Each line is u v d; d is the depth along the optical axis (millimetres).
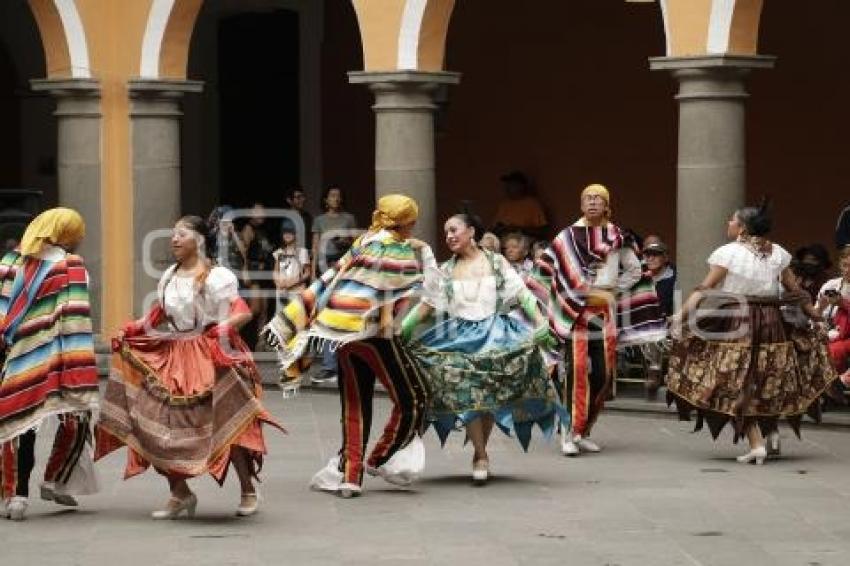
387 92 18625
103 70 20203
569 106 22578
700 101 16781
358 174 24125
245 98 25031
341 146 24297
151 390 11859
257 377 11992
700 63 16672
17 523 11992
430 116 18750
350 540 11344
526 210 22766
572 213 22625
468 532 11578
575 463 14242
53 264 12062
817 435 15406
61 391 12008
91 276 20312
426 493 12977
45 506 12625
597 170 22391
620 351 17062
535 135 22906
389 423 12953
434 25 18594
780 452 14633
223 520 12023
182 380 11797
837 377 14492
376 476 13383
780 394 14023
